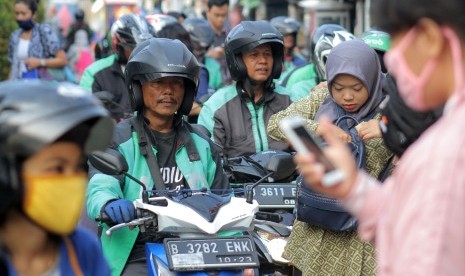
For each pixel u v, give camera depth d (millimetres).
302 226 7812
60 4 46750
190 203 7305
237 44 10602
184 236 7258
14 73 18969
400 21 3744
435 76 3734
